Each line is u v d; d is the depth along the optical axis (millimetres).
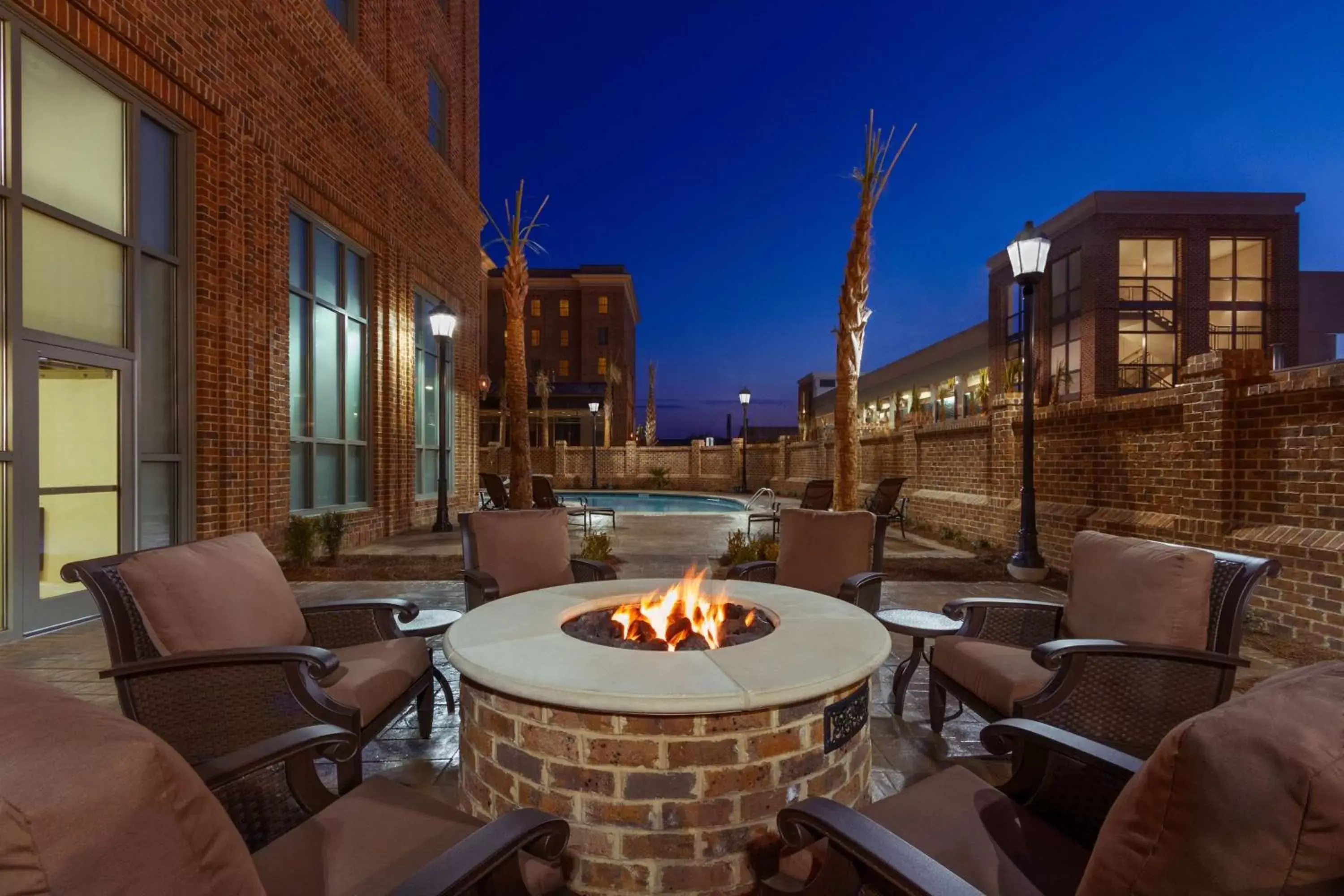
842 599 3535
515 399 9523
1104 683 2275
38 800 665
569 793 1912
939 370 28547
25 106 4965
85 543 5441
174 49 6090
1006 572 6984
